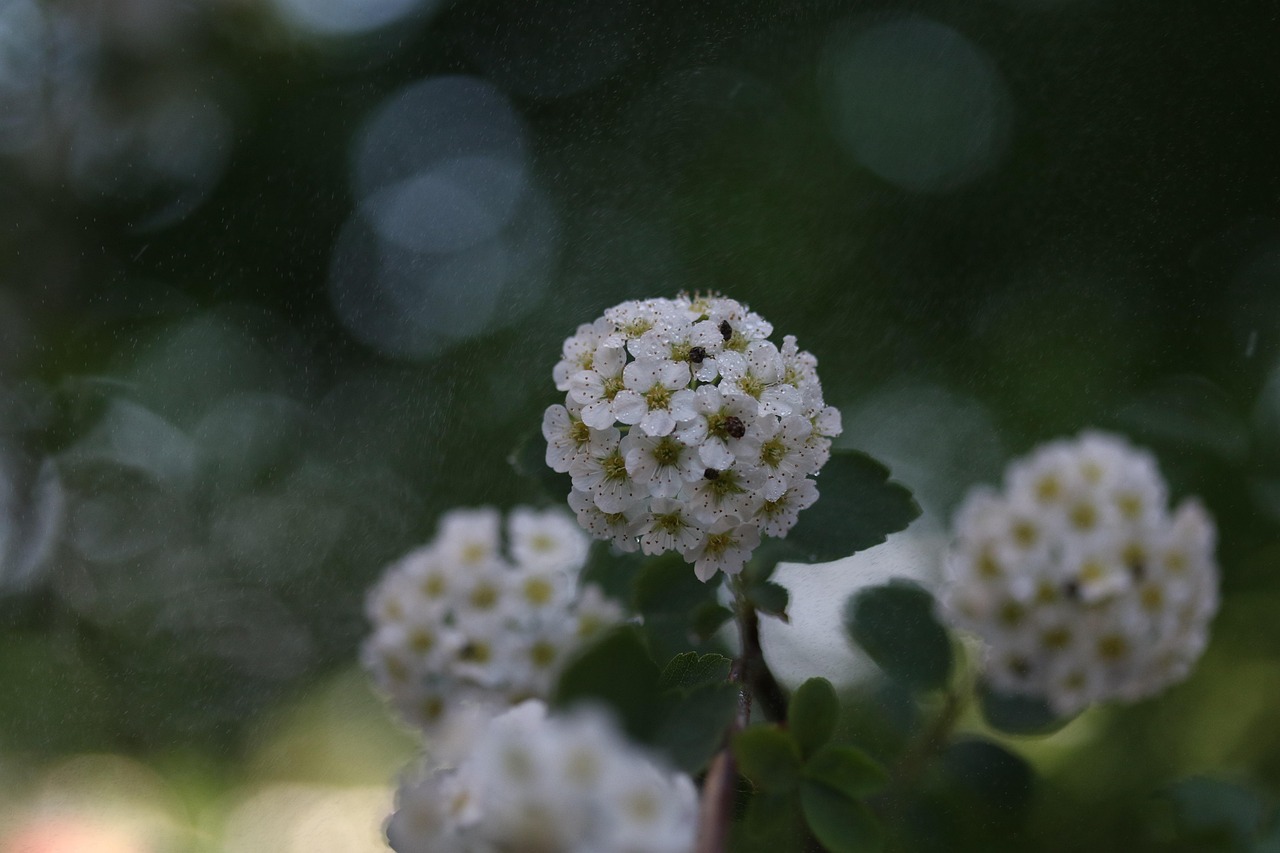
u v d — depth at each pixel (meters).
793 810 0.41
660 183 0.84
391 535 0.77
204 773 0.65
